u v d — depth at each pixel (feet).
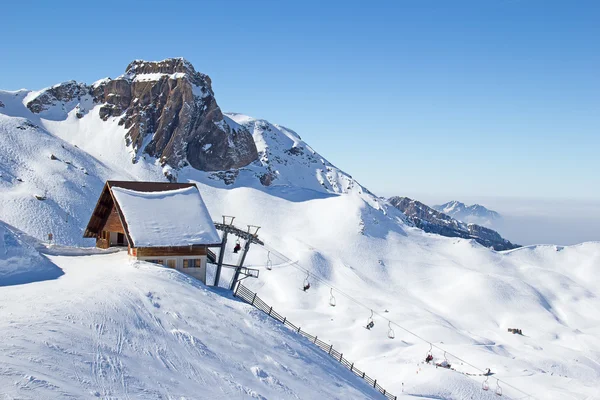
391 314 378.53
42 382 57.47
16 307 88.63
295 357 117.39
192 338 97.91
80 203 484.33
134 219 150.00
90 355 72.64
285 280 435.12
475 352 290.35
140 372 74.23
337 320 342.03
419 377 222.89
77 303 95.96
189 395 73.31
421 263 585.63
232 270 433.07
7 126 579.89
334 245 582.76
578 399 222.07
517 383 239.30
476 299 495.82
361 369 246.68
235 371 92.22
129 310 99.66
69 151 600.80
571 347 399.03
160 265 141.90
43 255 146.72
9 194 440.86
